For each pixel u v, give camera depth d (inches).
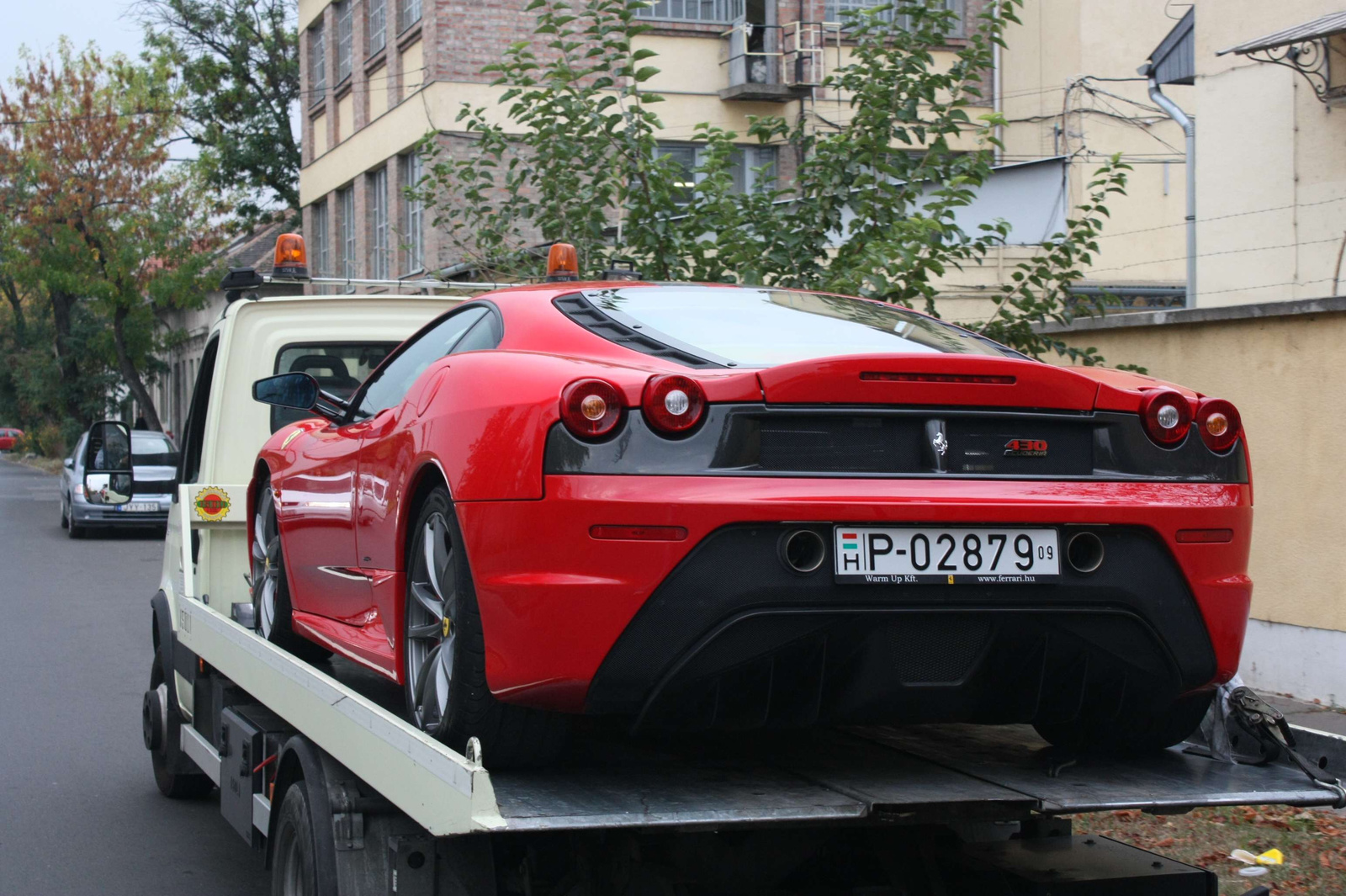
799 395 116.3
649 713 119.0
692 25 893.8
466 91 879.1
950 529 118.3
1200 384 328.2
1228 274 429.4
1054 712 132.5
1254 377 315.3
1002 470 121.9
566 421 115.9
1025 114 844.6
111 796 269.4
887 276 307.3
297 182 1758.1
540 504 116.3
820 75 888.9
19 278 1537.9
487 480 121.9
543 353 135.2
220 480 244.7
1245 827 211.3
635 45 884.6
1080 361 350.9
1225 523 128.2
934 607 117.6
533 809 110.9
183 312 1872.5
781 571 114.3
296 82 1753.2
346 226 1133.7
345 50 1119.0
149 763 297.6
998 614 119.6
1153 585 124.5
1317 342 300.5
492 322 152.3
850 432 118.5
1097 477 124.5
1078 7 812.6
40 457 2407.7
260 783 173.0
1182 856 197.8
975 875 136.6
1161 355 336.5
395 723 119.0
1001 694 128.0
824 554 115.3
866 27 345.1
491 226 377.7
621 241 342.6
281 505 200.1
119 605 546.9
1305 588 306.0
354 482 167.2
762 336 140.4
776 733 155.1
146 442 893.8
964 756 145.0
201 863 224.5
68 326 1894.7
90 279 1507.1
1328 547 299.9
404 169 970.1
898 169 330.0
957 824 140.9
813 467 117.1
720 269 333.4
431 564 140.9
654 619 113.7
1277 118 413.1
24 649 440.8
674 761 137.9
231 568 244.2
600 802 114.9
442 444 133.5
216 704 207.8
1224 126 430.3
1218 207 433.4
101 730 328.5
